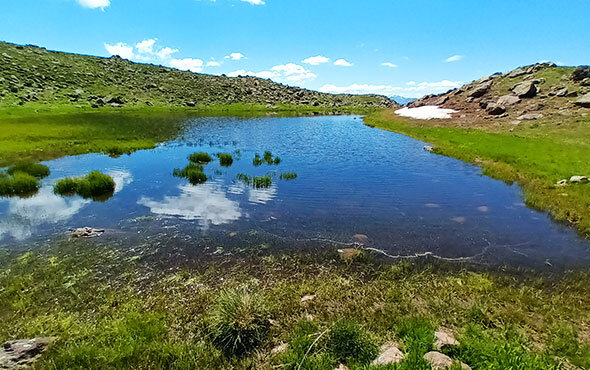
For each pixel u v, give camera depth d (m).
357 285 9.04
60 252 10.85
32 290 8.50
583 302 8.23
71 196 17.39
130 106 82.06
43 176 21.38
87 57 123.00
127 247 11.32
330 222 14.16
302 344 6.20
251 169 24.77
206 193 18.28
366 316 7.43
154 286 8.85
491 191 19.20
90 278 9.21
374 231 13.23
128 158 28.33
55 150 29.36
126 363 5.81
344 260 10.58
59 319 7.23
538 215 15.22
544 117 42.97
